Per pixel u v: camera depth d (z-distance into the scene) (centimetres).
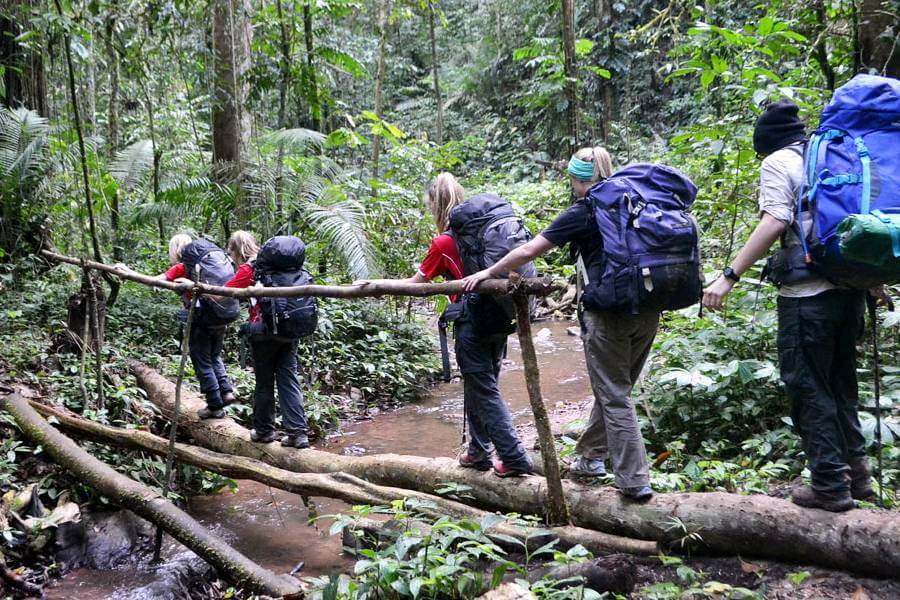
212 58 888
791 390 295
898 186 258
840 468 286
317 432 645
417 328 907
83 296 612
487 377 378
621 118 1781
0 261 716
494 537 329
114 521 419
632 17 1775
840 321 290
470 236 359
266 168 857
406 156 1055
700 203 683
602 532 336
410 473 415
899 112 269
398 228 900
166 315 755
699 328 508
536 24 2052
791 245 291
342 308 852
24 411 468
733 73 638
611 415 328
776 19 602
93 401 536
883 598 262
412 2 1362
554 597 269
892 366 437
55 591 367
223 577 357
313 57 984
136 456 506
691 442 448
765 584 285
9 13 747
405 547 280
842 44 556
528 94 1834
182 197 855
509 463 372
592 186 322
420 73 2539
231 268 509
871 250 245
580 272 330
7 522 387
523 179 1855
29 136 721
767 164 288
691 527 309
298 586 333
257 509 481
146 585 371
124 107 1301
